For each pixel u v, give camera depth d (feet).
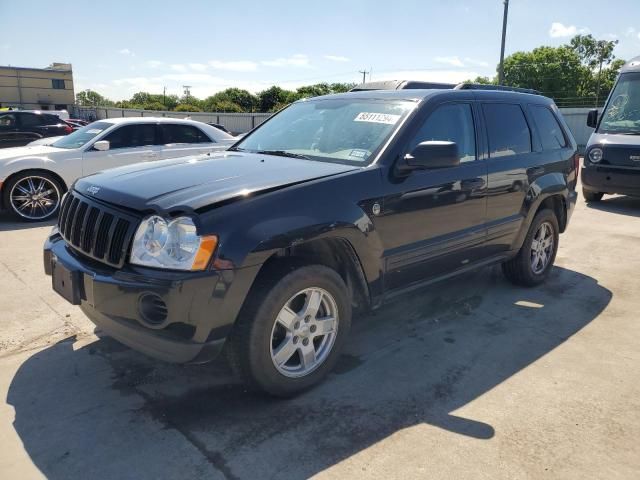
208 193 9.61
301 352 10.53
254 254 9.18
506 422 9.81
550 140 17.25
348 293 11.09
